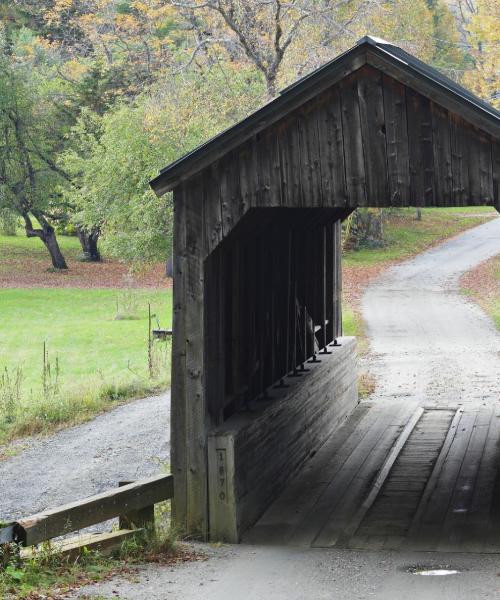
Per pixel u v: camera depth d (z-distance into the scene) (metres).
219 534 11.41
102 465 17.08
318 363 17.06
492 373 24.86
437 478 14.13
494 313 40.28
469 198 10.75
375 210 67.25
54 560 9.20
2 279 63.03
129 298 46.12
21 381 26.28
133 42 53.62
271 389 14.52
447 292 49.19
